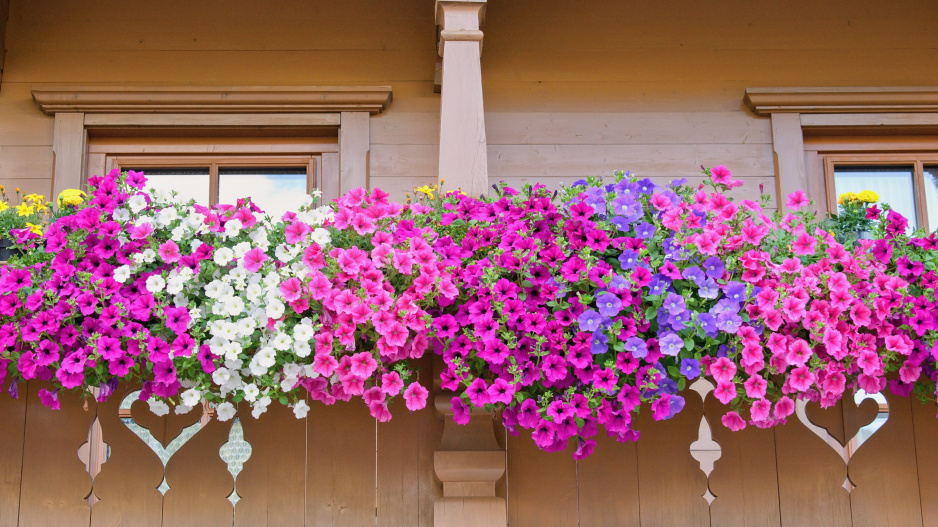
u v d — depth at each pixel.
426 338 1.94
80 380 1.92
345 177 3.47
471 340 1.93
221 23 3.61
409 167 3.52
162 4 3.60
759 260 2.00
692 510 2.13
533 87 3.62
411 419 2.15
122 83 3.52
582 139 3.58
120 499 2.08
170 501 2.08
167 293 2.02
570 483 2.13
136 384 2.16
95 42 3.55
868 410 2.17
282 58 3.60
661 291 1.96
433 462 2.12
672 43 3.69
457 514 2.03
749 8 3.71
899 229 2.21
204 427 2.12
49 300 1.96
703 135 3.60
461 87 2.89
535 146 3.56
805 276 1.98
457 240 2.17
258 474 2.10
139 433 2.34
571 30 3.68
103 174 3.50
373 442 2.13
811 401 2.18
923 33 3.71
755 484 2.14
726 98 3.64
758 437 2.16
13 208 2.60
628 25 3.69
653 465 2.15
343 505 2.10
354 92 3.51
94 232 2.04
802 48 3.70
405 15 3.67
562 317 1.96
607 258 2.10
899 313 2.03
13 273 1.96
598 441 2.15
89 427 2.12
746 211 2.08
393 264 1.98
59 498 2.08
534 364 1.94
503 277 2.04
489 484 2.06
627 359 1.91
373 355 2.00
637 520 2.12
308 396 2.14
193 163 3.56
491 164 3.53
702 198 2.16
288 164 3.59
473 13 2.97
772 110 3.59
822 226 2.57
